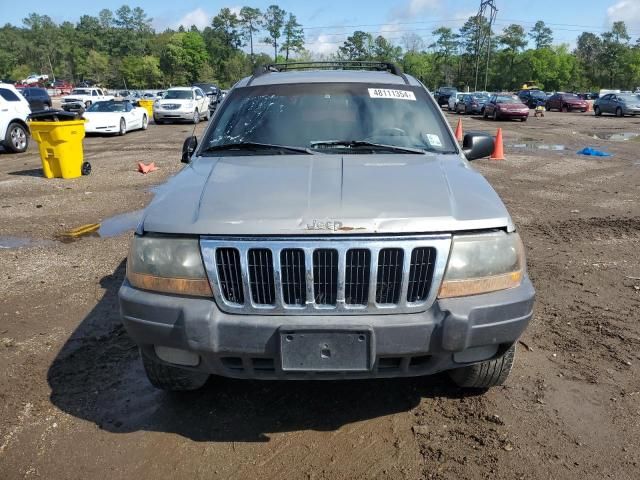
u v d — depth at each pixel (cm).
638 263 552
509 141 1788
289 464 267
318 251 246
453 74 11538
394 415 304
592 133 2112
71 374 350
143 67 11438
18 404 317
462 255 254
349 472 262
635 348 376
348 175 295
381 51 11406
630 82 11731
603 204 823
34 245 632
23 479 259
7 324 421
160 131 2280
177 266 256
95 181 1064
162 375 301
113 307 452
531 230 678
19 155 1488
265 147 350
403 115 378
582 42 13100
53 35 14725
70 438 288
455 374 311
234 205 265
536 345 382
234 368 262
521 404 312
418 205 262
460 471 260
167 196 290
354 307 249
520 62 11306
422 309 252
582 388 328
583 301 458
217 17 11881
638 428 290
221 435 289
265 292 251
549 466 262
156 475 261
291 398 321
